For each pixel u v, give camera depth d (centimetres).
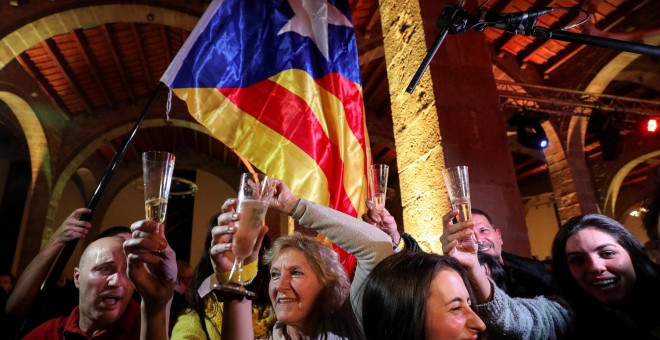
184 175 1355
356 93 240
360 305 133
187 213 1324
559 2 714
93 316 138
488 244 211
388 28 372
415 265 102
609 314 133
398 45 349
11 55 644
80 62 827
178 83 209
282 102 221
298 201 137
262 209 106
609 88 953
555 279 151
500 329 124
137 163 1299
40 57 784
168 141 1269
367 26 748
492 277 201
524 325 126
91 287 139
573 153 854
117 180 1263
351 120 231
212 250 106
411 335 95
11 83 766
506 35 827
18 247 1080
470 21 169
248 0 236
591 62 811
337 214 139
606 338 133
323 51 237
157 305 95
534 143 769
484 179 278
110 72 888
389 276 103
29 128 885
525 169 1309
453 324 96
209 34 223
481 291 123
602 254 138
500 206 275
